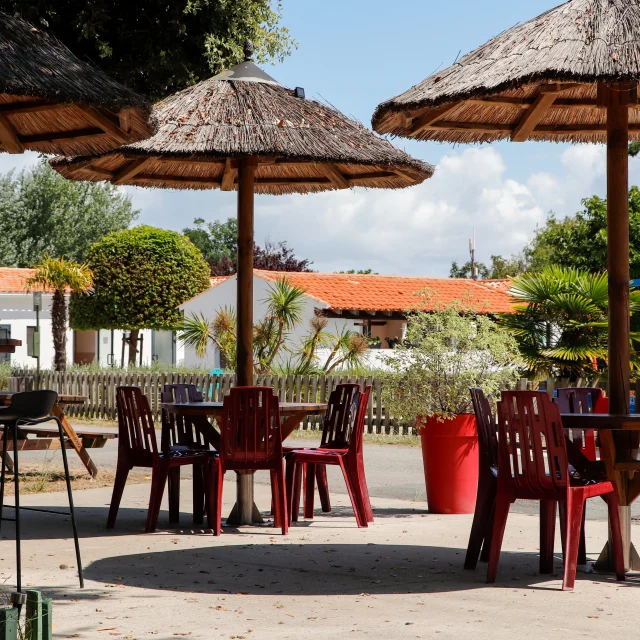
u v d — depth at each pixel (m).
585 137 9.06
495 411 10.36
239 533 9.12
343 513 10.51
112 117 7.27
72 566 7.37
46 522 9.76
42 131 7.89
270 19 17.95
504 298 35.97
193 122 9.06
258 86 9.72
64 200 64.12
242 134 8.91
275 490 9.54
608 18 6.78
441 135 8.61
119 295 38.41
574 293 18.67
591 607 6.09
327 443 10.21
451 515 10.31
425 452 10.52
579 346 18.39
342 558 7.78
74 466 14.53
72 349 46.06
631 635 5.40
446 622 5.68
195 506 9.76
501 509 6.91
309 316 31.64
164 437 9.98
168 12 16.17
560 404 8.78
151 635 5.34
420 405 10.29
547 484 6.80
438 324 10.62
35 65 6.55
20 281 45.16
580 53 6.44
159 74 16.64
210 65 16.67
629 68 6.26
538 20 7.24
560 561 7.69
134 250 38.56
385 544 8.49
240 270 9.72
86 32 15.44
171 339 46.91
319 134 9.16
